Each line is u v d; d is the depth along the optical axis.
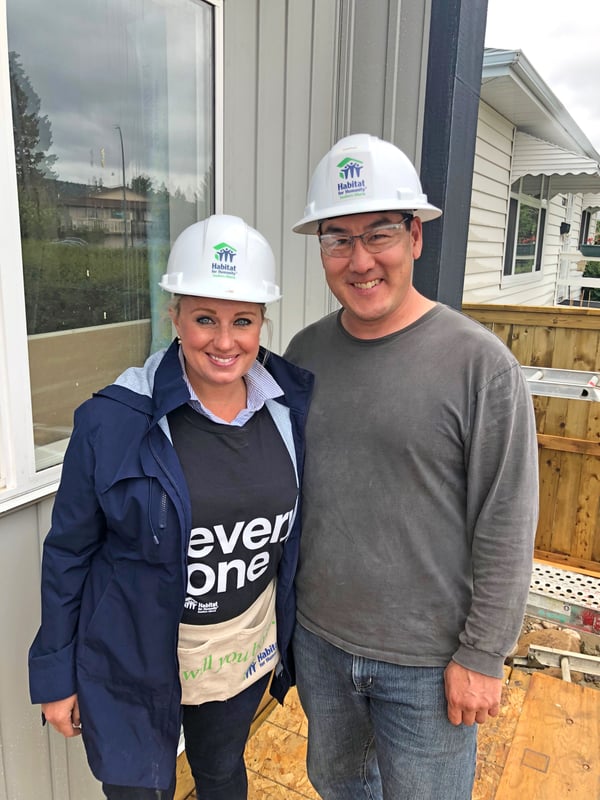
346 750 1.47
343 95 2.49
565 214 10.62
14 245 1.32
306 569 1.35
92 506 1.12
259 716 2.28
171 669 1.19
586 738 2.12
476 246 6.16
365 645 1.28
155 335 1.83
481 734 2.21
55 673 1.17
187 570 1.16
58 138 1.46
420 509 1.20
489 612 1.16
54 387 1.52
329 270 1.23
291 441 1.30
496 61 4.74
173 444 1.16
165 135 1.78
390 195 1.16
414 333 1.22
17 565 1.42
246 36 1.99
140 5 1.62
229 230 1.14
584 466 3.54
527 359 4.08
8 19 1.30
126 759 1.18
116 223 1.66
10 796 1.48
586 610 3.21
